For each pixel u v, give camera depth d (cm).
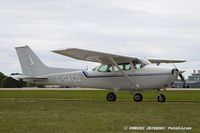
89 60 2969
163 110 1933
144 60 2911
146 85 2869
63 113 1770
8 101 2712
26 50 3212
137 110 1928
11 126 1357
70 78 3088
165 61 3231
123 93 4994
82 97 3538
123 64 2931
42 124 1403
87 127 1336
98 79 2989
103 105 2275
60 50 2745
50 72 3159
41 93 4500
